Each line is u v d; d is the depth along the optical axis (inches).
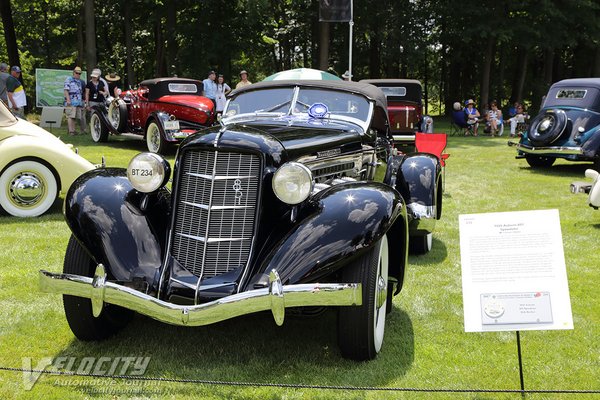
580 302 178.4
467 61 1360.7
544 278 115.4
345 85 203.6
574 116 456.8
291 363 134.0
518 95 1207.6
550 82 1246.3
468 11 1011.3
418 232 211.0
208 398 118.0
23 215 273.0
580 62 1352.1
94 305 125.0
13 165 267.4
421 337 151.3
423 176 213.0
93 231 135.2
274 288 116.3
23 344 142.6
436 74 1784.0
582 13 1072.8
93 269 142.5
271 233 133.3
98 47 1350.9
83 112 627.2
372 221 128.3
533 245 117.4
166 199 150.1
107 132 559.2
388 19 1098.7
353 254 125.2
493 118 799.1
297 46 1350.9
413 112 527.5
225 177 133.3
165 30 1034.1
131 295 121.4
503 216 120.4
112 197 141.6
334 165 168.6
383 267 144.4
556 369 133.2
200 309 117.0
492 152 600.4
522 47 1132.5
